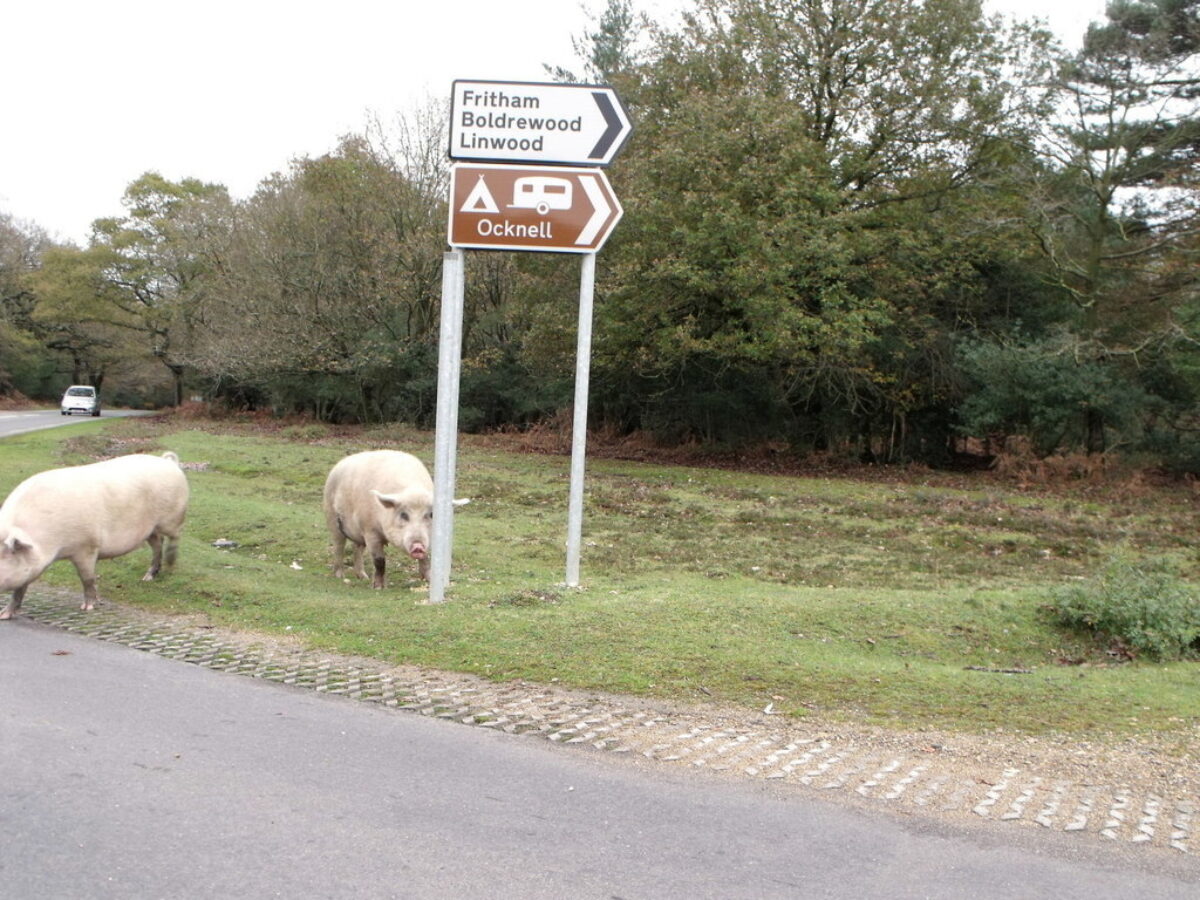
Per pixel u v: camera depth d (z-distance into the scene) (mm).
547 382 33750
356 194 38312
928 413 29000
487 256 36406
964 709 5945
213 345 41469
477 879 3578
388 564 11219
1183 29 25031
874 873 3738
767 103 22969
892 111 25109
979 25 25156
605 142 8414
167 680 6172
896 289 25469
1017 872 3783
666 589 9531
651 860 3789
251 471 21156
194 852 3703
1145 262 26781
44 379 73312
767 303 21547
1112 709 6043
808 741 5297
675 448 30938
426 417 39281
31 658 6613
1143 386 26516
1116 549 11992
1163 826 4254
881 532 15445
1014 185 25625
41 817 3961
